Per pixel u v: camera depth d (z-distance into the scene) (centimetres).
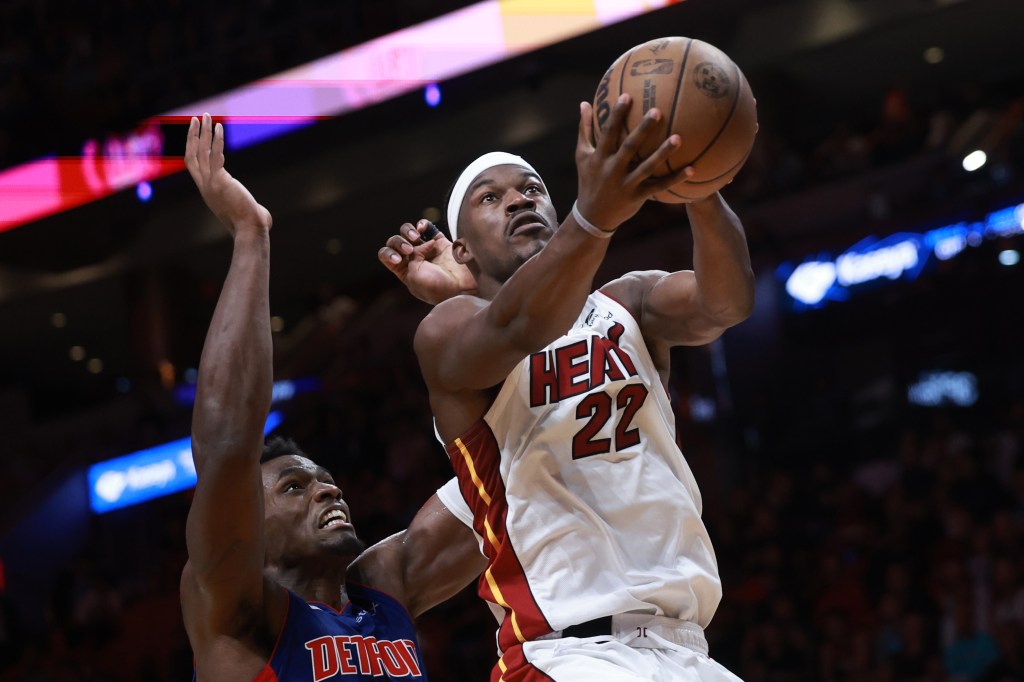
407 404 2048
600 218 343
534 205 423
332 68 2136
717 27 2072
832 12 2036
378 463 1958
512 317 363
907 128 2011
